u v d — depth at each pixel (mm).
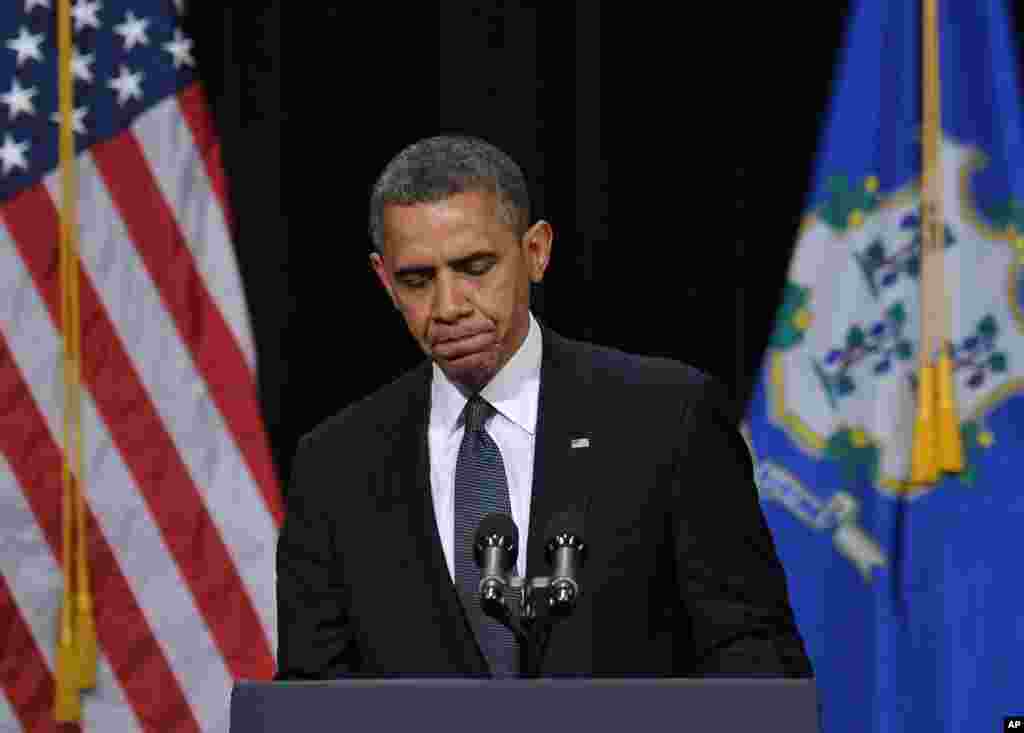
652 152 15398
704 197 15328
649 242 15352
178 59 15336
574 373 8672
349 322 15641
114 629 14820
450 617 8188
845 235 14664
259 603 14859
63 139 14984
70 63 15078
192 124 15258
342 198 15680
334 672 8500
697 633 7992
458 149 7855
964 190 14375
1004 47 14461
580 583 8062
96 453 14898
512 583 6980
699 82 15398
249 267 15625
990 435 14148
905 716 14203
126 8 15352
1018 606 14023
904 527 14344
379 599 8383
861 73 14773
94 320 14984
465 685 6094
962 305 14273
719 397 8586
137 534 14867
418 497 8508
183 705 14781
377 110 15711
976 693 14039
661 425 8367
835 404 14562
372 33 15773
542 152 15438
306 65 15758
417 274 7801
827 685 14391
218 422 14977
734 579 8102
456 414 8641
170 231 15086
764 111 15312
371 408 9023
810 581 14453
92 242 15047
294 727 6164
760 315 15188
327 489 8766
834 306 14641
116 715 14758
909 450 14367
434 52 15703
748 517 8312
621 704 6012
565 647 7953
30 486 14844
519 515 8406
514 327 8320
